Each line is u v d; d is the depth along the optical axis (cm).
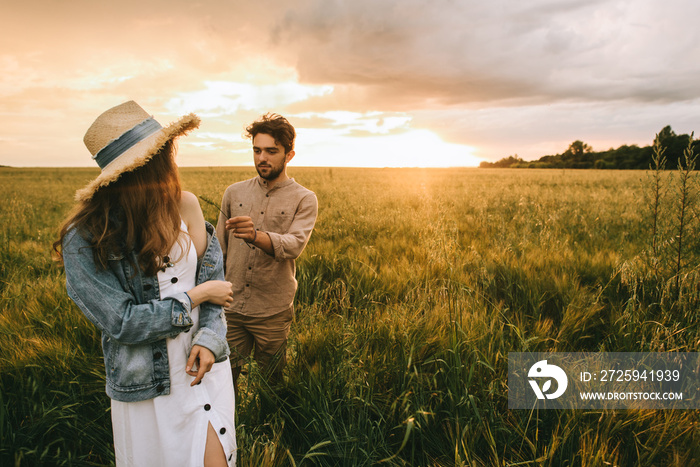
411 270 394
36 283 383
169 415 133
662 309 296
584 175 3834
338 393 221
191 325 129
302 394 222
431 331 262
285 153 231
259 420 212
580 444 183
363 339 262
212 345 135
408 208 920
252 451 170
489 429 186
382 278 385
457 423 188
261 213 236
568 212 879
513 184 2288
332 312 334
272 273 231
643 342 256
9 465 175
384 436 201
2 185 2291
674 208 329
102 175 116
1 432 175
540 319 319
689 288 295
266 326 236
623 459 182
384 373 234
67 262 121
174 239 132
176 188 135
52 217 941
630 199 1091
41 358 242
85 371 235
